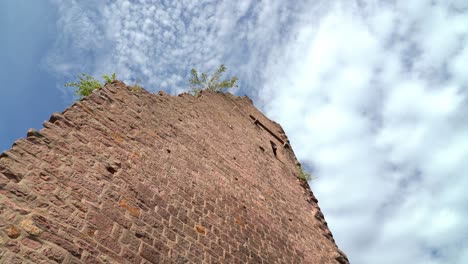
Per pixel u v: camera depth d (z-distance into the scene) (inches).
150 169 253.1
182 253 217.0
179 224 234.8
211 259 234.2
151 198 231.5
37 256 147.9
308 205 450.6
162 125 310.7
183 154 305.4
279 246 317.1
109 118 256.2
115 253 179.2
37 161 181.8
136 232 200.1
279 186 427.5
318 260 351.6
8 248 141.6
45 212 165.2
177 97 381.1
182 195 261.4
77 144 213.5
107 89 278.5
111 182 213.3
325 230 426.0
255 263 270.7
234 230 281.3
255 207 339.3
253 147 461.1
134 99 299.3
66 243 161.9
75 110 234.1
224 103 496.4
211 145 363.9
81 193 189.8
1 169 163.5
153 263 194.1
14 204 156.5
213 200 289.7
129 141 256.8
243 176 369.4
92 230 178.1
